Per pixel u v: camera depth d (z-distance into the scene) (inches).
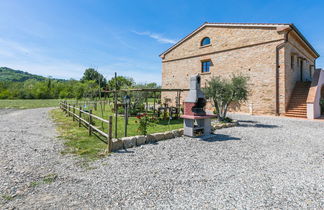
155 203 89.6
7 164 136.8
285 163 147.9
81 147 183.5
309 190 104.0
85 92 911.7
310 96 438.3
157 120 378.3
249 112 526.6
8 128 282.2
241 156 164.7
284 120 399.9
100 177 117.9
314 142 216.1
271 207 86.7
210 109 618.2
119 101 571.5
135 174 123.5
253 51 521.7
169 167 136.8
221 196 96.5
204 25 647.8
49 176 118.0
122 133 250.5
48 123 333.1
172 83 761.0
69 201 90.0
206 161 151.0
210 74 627.5
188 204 88.7
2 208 82.4
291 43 497.7
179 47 733.9
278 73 474.0
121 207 85.9
